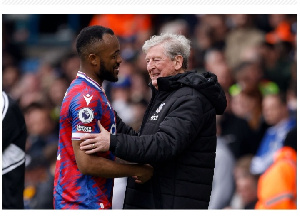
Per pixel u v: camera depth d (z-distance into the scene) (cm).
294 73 2784
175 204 1380
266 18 3098
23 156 1569
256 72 2656
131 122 2475
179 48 1412
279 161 1891
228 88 2666
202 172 1398
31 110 2595
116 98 2831
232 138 2388
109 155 1377
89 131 1320
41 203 2052
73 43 3469
